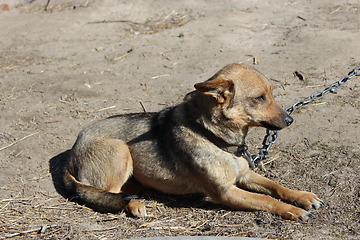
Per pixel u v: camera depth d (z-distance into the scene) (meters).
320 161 7.19
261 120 6.29
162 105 9.65
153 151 6.79
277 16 13.67
